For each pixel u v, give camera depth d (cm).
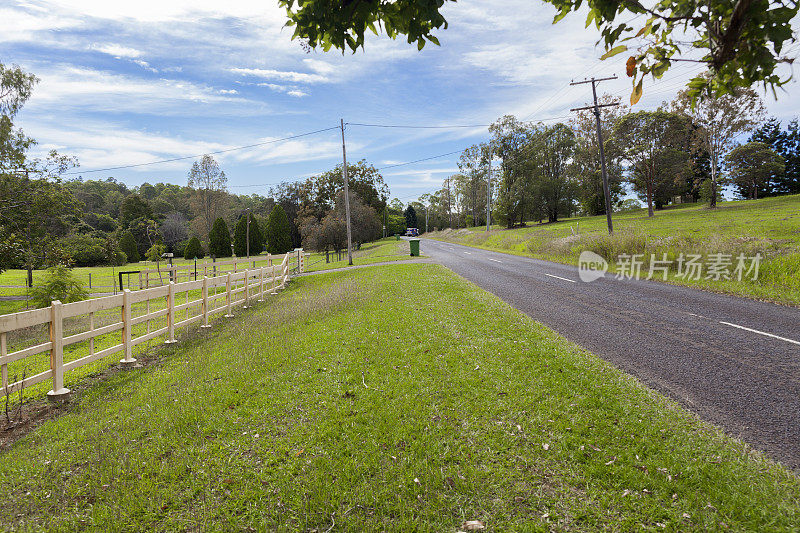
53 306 579
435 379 552
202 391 567
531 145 6222
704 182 5212
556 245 2414
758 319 832
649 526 284
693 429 402
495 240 4097
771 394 480
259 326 999
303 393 537
